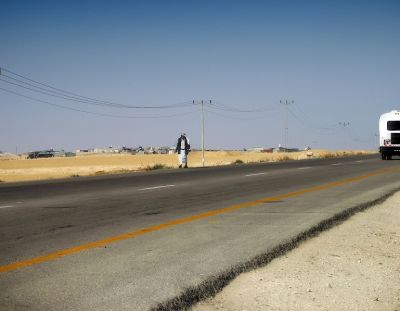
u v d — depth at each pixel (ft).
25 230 27.63
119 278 17.60
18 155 626.64
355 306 14.88
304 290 16.28
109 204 39.52
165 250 22.04
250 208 36.19
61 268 19.07
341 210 34.12
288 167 97.14
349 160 133.08
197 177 71.56
